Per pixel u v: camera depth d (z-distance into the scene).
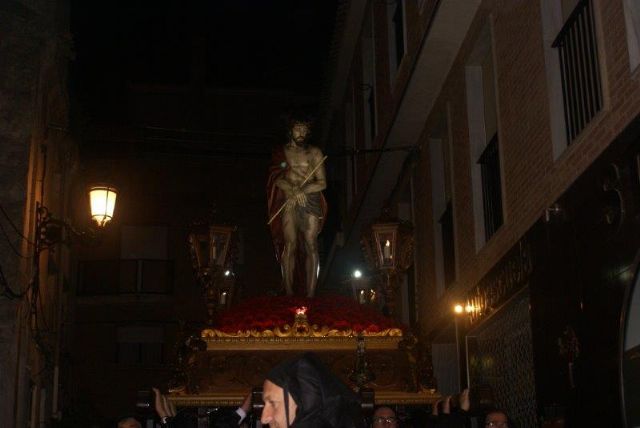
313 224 13.23
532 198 10.76
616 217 8.11
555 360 9.69
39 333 16.77
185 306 32.59
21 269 14.65
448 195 16.16
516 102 11.44
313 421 3.67
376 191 19.98
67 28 18.67
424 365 10.64
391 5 18.36
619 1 8.19
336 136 26.81
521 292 11.23
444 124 16.09
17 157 15.03
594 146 8.77
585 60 9.48
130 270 32.53
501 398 12.77
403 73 16.58
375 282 17.44
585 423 8.77
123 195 32.97
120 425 7.65
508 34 11.79
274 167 13.70
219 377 10.48
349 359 10.66
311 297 11.60
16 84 15.39
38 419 17.34
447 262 16.03
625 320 7.73
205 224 12.66
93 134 30.83
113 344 32.12
